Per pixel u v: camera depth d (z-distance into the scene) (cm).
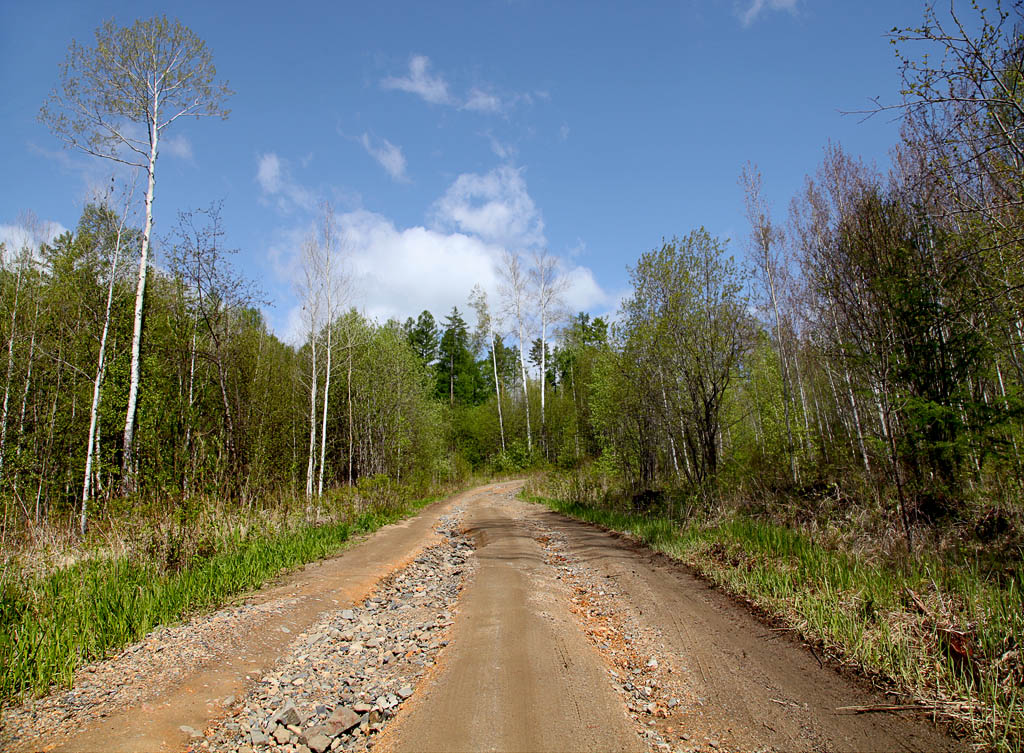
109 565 951
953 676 460
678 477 1716
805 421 1923
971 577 650
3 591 723
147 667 570
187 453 1352
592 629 691
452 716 451
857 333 1087
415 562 1253
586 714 444
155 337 2028
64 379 2227
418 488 3053
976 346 913
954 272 916
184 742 446
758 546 955
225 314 2017
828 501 1105
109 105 1661
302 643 690
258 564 1032
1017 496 830
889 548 825
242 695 540
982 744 382
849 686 486
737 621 680
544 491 2839
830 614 624
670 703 480
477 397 6619
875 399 1007
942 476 961
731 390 1689
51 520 1641
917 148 913
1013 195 711
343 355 2852
